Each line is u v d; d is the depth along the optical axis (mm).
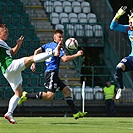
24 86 55906
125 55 60125
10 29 60750
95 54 62312
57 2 66438
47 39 61469
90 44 61531
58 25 63031
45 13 65250
